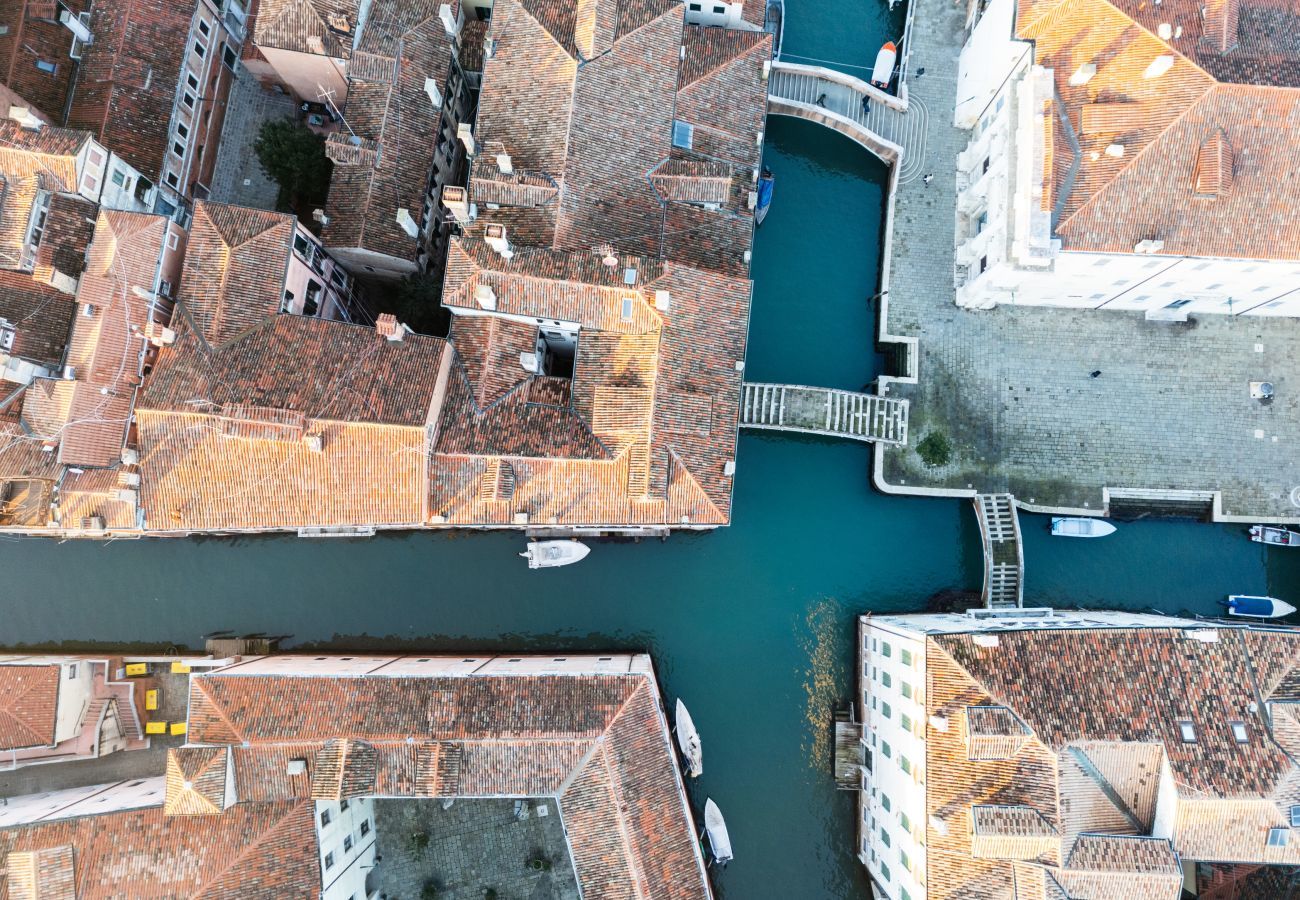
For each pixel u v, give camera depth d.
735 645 46.75
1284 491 45.34
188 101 44.75
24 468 36.62
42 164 36.94
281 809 36.78
